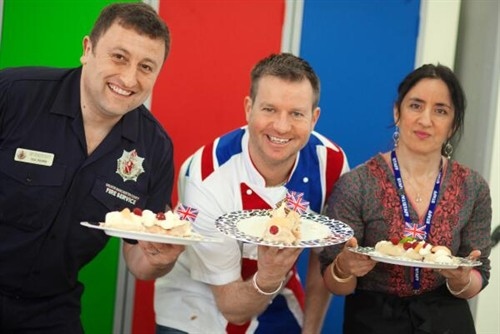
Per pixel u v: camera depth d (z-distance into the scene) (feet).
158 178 7.48
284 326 8.05
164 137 7.54
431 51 10.14
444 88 7.30
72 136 6.95
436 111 7.34
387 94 10.02
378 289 7.43
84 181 6.97
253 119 7.20
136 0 9.66
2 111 6.82
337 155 8.04
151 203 7.45
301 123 7.12
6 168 6.79
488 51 9.79
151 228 6.54
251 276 7.64
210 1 9.71
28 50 9.57
